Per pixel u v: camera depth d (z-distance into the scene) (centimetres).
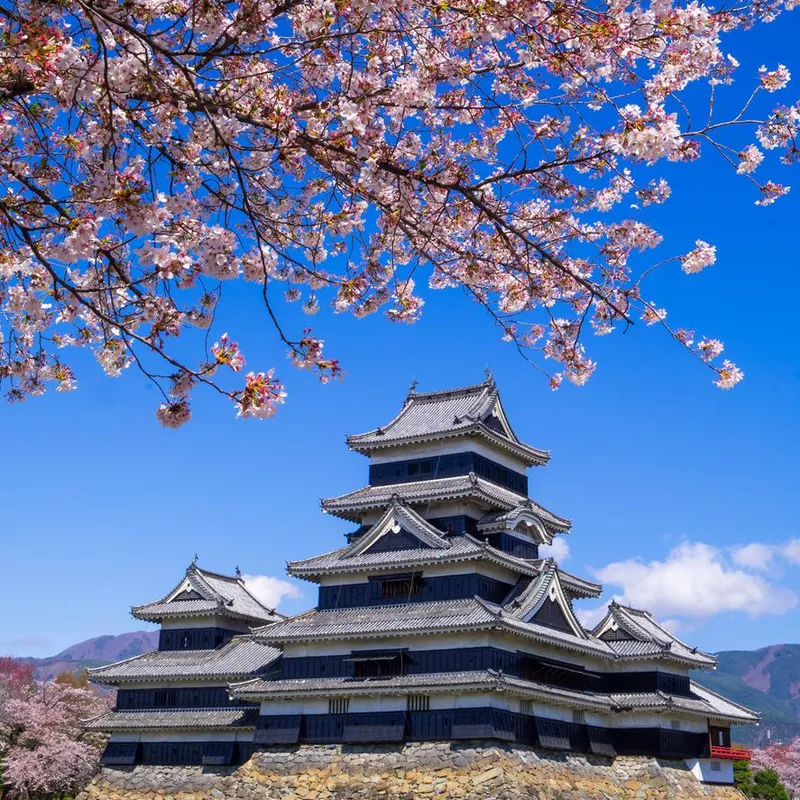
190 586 7775
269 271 1698
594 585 7188
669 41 1512
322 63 1595
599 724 6606
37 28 1362
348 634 5838
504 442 6725
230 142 1488
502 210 1752
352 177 1628
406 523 6206
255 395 1270
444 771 5316
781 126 1569
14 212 1469
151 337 1351
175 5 1502
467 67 1580
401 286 1823
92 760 9594
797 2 1586
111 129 1370
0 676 13538
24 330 1697
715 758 7219
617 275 1820
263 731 6047
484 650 5522
